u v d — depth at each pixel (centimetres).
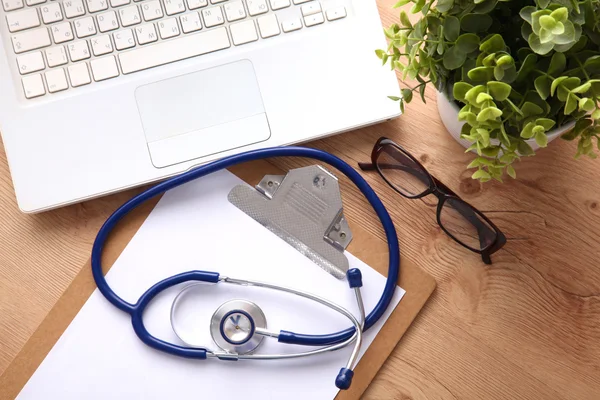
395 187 76
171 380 74
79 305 74
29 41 72
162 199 76
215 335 73
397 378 75
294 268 76
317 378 74
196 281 75
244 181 77
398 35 56
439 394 75
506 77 51
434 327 75
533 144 65
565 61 49
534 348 75
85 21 73
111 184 72
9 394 73
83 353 74
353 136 78
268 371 74
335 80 74
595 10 49
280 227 76
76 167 72
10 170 72
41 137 72
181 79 73
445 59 53
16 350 75
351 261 76
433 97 77
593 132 56
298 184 77
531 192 77
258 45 74
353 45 74
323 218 76
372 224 77
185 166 73
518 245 76
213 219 76
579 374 75
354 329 73
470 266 76
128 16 73
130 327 74
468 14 52
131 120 73
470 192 77
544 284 76
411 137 78
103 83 73
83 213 76
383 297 73
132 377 74
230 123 74
